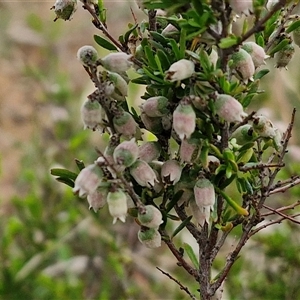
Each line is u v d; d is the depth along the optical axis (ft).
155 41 1.35
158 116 1.33
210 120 1.31
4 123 3.51
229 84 1.28
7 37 3.85
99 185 1.29
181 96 1.32
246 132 1.36
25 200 2.37
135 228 2.44
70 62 3.96
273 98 2.53
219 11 1.26
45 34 3.82
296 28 1.39
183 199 1.36
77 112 2.84
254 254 2.13
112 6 4.06
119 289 2.29
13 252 2.41
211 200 1.31
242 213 1.32
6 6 4.09
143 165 1.31
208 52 1.34
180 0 1.26
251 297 2.02
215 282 1.40
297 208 2.06
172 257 2.46
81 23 4.10
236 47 1.28
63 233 2.40
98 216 2.32
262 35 1.40
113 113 1.33
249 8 1.25
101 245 2.35
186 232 2.23
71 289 2.21
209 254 1.40
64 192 2.42
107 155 1.32
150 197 1.35
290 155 2.09
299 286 1.98
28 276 2.30
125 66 1.32
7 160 3.21
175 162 1.32
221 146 1.33
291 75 2.45
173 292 2.30
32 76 3.31
